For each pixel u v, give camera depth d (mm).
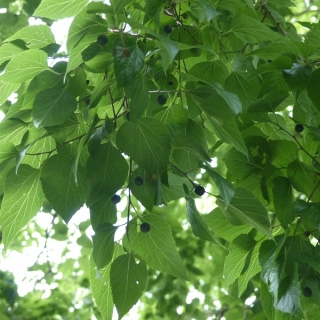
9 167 623
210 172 533
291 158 609
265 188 607
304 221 589
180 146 548
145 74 562
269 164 611
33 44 604
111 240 566
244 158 621
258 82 653
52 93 554
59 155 578
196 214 545
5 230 596
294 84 568
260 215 565
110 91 559
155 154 537
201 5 563
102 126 543
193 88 590
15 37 597
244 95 656
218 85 524
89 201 548
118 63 501
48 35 603
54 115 546
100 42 507
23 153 548
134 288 580
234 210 572
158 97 611
